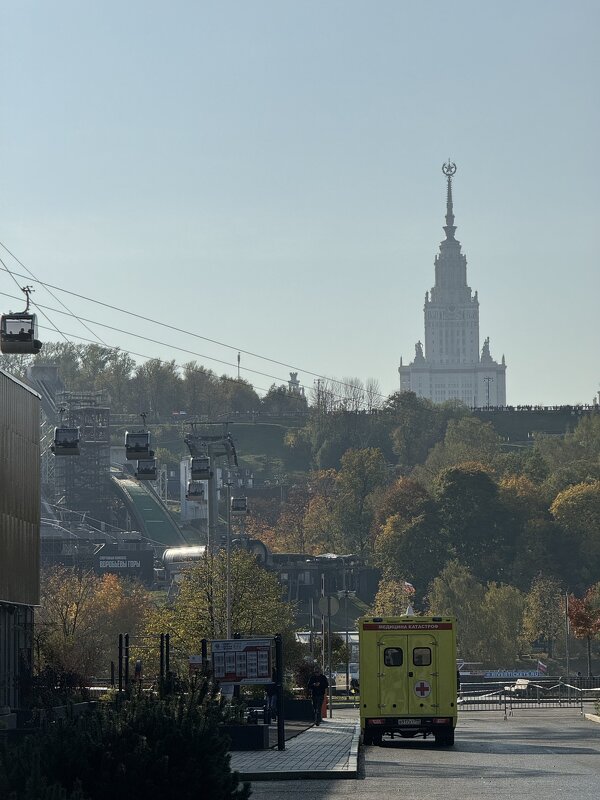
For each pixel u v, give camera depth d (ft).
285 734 408.87
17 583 466.70
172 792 169.37
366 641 366.63
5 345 377.71
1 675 443.32
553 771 282.97
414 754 341.41
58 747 170.09
